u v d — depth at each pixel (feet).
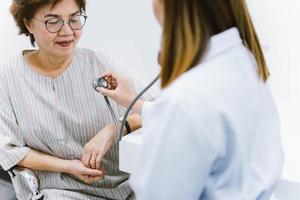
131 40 5.48
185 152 2.24
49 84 4.70
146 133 2.42
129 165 4.16
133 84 4.68
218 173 2.47
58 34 4.39
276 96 4.67
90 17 5.62
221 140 2.27
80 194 4.79
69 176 4.84
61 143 4.74
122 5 5.35
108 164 4.89
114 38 5.59
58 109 4.67
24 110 4.75
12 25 6.47
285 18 4.34
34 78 4.74
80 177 4.69
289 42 4.41
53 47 4.46
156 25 5.21
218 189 2.48
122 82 4.44
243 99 2.40
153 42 5.33
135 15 5.31
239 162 2.43
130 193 4.95
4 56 6.73
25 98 4.75
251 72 2.52
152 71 5.48
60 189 4.83
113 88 4.48
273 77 4.60
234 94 2.35
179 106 2.22
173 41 2.33
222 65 2.39
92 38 5.74
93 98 4.76
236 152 2.37
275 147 2.75
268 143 2.70
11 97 4.79
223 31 2.45
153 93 4.56
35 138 4.77
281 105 4.50
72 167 4.61
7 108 4.81
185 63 2.31
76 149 4.80
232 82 2.37
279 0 4.30
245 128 2.40
